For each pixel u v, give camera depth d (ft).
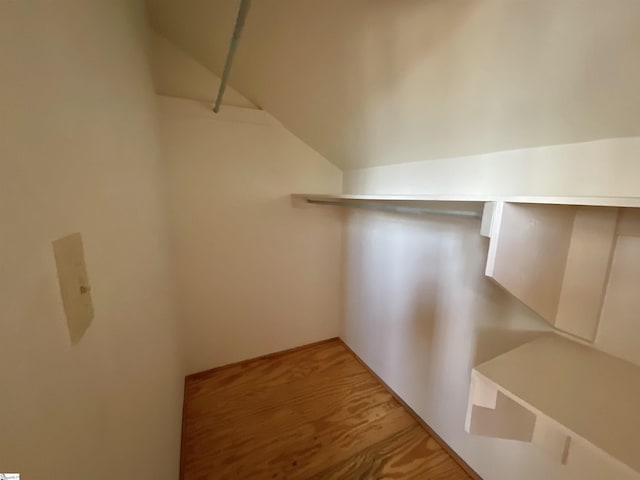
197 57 5.57
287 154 6.75
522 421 2.94
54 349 1.00
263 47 3.98
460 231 4.30
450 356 4.66
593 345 2.85
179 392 5.27
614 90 2.13
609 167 2.60
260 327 7.30
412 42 2.71
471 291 4.19
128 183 2.30
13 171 0.83
